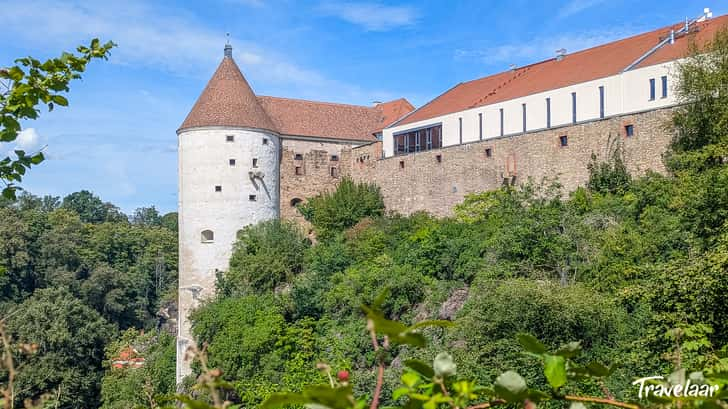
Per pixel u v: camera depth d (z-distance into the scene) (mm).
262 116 63594
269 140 63562
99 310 82750
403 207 62031
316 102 72750
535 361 23359
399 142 64250
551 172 49531
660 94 44188
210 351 44844
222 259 60000
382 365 4586
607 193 44125
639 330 26062
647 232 34875
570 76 51656
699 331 15664
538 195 49562
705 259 19844
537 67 59219
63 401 54281
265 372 41344
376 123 73625
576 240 36000
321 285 49562
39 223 89438
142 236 108875
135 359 66062
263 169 62594
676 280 19734
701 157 36188
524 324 26219
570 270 34906
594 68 50375
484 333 27000
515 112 53969
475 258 41719
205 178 60531
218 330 47406
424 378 4906
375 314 4156
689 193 30297
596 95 48156
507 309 26641
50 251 81688
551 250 35750
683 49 44531
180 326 59938
